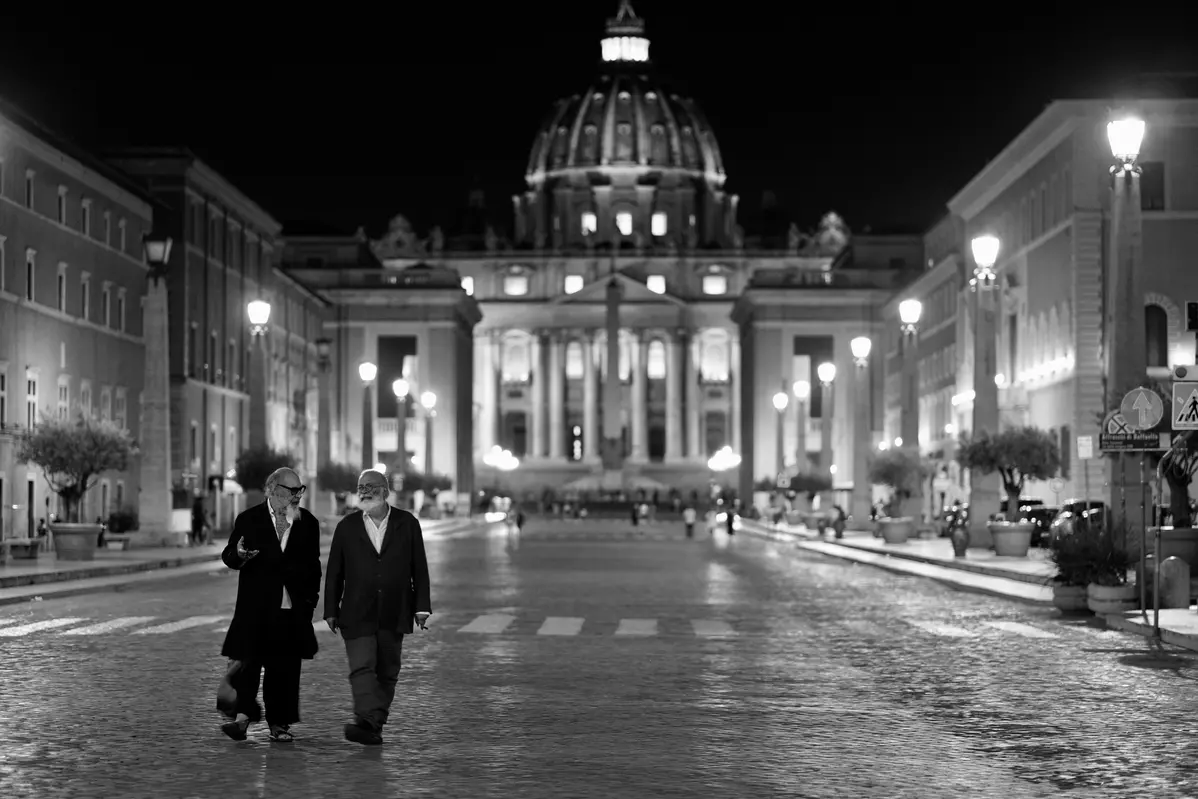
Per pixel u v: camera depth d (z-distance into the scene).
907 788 13.70
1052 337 78.88
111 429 56.59
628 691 20.25
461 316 168.62
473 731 16.78
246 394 109.25
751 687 20.69
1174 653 24.88
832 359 159.62
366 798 13.10
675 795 13.34
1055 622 30.86
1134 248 33.41
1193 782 14.01
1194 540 33.72
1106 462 37.81
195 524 68.56
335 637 27.78
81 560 50.50
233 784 13.65
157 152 93.44
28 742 15.80
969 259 99.06
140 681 20.72
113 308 83.06
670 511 162.50
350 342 161.25
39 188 72.44
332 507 86.88
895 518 71.69
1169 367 71.88
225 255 104.00
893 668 22.92
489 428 197.50
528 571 52.84
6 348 68.19
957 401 98.62
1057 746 15.92
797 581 46.22
